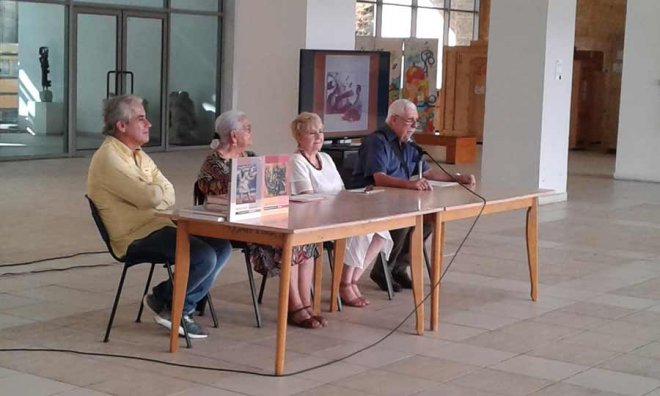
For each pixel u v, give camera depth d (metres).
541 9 11.31
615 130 19.55
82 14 15.09
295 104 10.20
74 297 6.46
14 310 6.09
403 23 21.59
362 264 6.36
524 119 11.53
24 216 9.66
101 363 5.07
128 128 5.58
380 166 6.66
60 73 14.92
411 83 16.95
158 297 5.61
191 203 10.72
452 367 5.23
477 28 23.34
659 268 8.13
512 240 9.14
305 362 5.21
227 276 7.22
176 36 16.59
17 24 14.47
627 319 6.41
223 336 5.64
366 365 5.21
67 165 13.97
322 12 10.23
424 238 6.99
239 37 10.49
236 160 4.97
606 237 9.54
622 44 19.78
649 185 14.03
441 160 16.62
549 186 11.70
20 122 14.61
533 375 5.15
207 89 17.20
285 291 4.91
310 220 5.09
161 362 5.11
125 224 5.52
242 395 4.66
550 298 6.92
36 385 4.70
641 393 4.92
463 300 6.76
